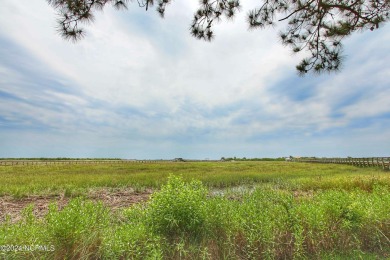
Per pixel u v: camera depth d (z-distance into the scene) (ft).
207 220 15.19
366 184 40.09
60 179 52.85
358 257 14.62
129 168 102.12
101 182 49.29
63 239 12.01
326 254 14.55
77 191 37.32
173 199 15.20
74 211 13.50
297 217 15.76
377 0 21.88
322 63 24.35
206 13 23.29
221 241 14.48
